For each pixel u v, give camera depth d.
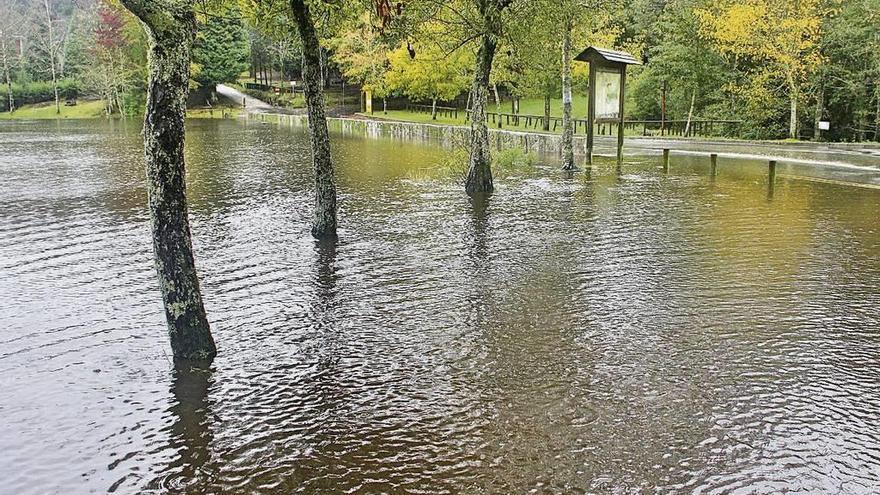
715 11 35.66
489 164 19.48
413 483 5.61
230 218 16.41
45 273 11.68
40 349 8.49
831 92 34.22
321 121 13.88
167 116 7.62
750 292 10.30
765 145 31.53
